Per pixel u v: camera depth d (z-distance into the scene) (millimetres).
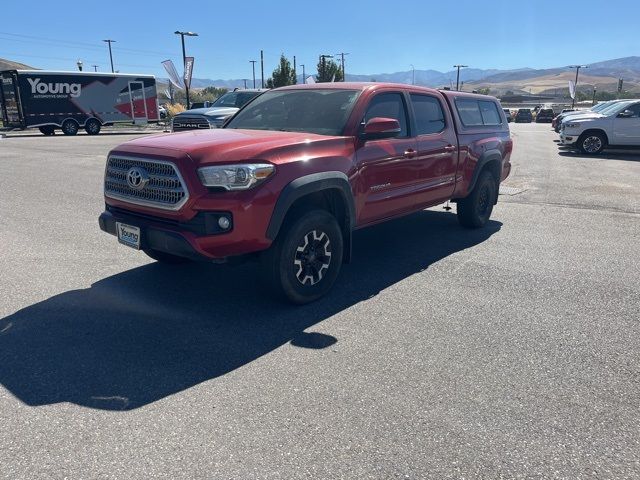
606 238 7043
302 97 5547
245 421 2918
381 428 2871
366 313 4453
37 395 3152
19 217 7695
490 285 5168
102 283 5059
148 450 2666
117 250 6125
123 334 3988
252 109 5859
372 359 3650
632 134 17109
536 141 23812
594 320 4363
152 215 4246
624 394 3271
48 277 5191
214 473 2510
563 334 4094
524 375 3469
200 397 3152
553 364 3625
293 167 4230
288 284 4387
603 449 2740
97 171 12578
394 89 5590
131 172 4238
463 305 4648
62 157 15672
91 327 4098
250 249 4074
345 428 2865
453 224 7898
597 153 17750
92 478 2465
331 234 4648
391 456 2648
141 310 4438
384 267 5727
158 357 3641
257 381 3340
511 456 2666
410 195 5750
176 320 4254
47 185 10484
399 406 3082
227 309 4496
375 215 5316
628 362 3674
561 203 9484
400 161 5457
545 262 5945
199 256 3982
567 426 2930
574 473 2553
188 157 3941
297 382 3334
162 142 4316
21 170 12664
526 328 4188
